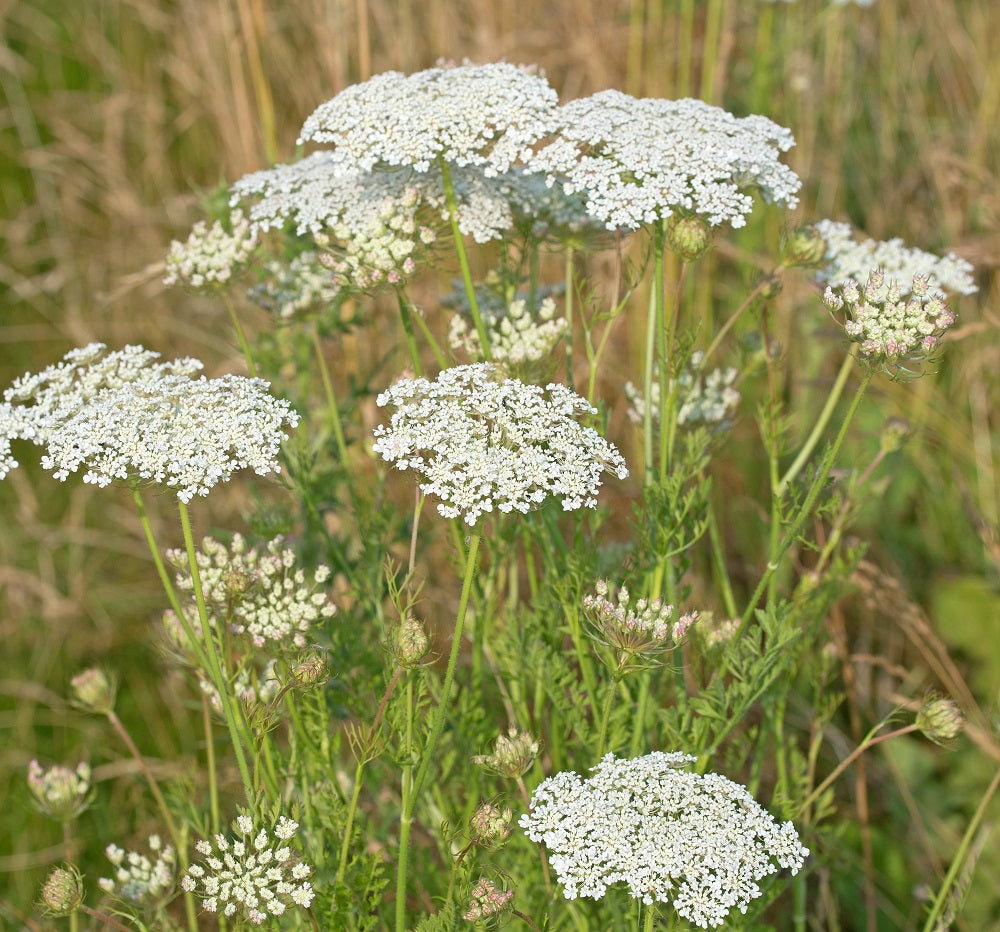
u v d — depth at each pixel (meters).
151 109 1.58
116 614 1.32
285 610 0.89
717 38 1.43
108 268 1.54
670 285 1.22
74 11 1.69
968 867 0.94
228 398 0.87
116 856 0.92
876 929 1.08
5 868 1.12
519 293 1.03
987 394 1.31
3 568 1.30
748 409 1.24
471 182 0.95
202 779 1.13
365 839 0.97
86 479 0.84
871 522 1.23
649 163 0.89
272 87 1.44
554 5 1.48
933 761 1.14
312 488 1.01
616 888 0.84
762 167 0.91
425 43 1.45
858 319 0.86
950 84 1.47
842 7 1.46
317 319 1.04
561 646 0.96
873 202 1.41
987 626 1.17
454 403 0.86
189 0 1.49
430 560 1.21
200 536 1.36
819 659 1.03
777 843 0.83
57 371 0.89
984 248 1.13
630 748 0.92
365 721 0.95
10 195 1.62
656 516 0.91
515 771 0.85
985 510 1.21
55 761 1.18
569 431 0.85
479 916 0.83
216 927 1.04
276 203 0.97
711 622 0.91
